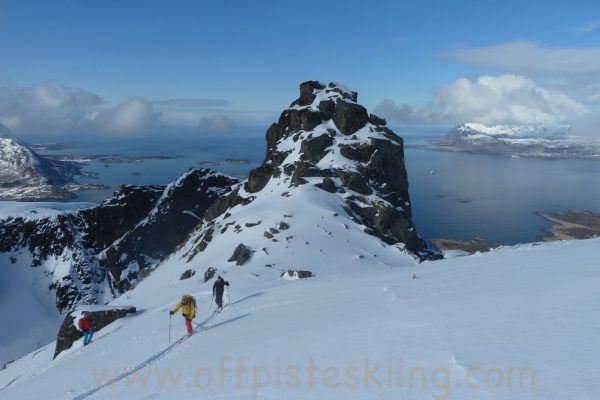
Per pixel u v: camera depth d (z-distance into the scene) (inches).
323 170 3521.2
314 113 4124.0
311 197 3149.6
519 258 925.2
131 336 1122.7
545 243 1270.9
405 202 3698.3
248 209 3499.0
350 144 3799.2
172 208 6451.8
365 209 3280.0
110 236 7455.7
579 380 297.9
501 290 610.9
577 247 931.3
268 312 916.6
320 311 783.1
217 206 4598.9
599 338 356.2
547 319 430.3
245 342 679.1
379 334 526.6
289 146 4126.5
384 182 3671.3
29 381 1003.9
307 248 2434.8
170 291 2214.6
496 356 371.6
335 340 546.3
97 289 7160.4
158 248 6284.5
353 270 2191.2
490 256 1086.4
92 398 609.3
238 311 1036.5
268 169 4178.2
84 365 896.9
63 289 7106.3
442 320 518.0
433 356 409.7
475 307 540.4
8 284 7317.9
